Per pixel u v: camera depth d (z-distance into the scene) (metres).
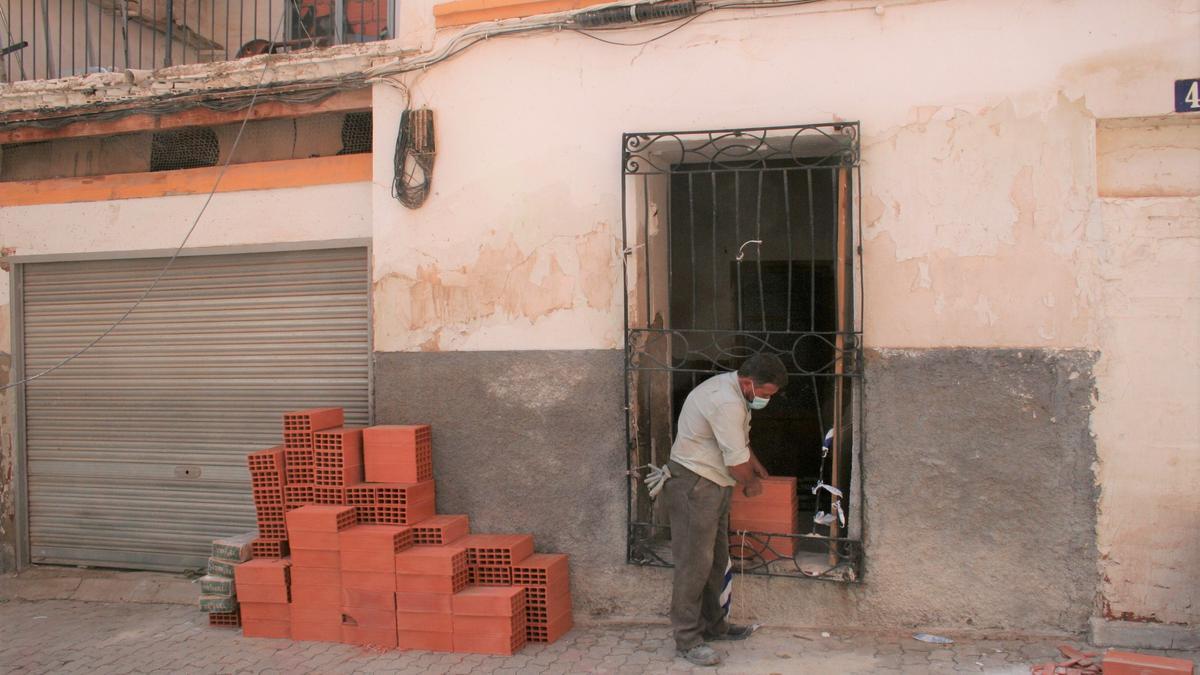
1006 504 4.95
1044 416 4.89
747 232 6.48
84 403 7.02
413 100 5.86
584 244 5.54
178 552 6.81
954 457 5.01
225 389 6.68
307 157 6.80
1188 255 4.74
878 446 5.11
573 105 5.55
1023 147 4.89
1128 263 4.79
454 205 5.77
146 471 6.88
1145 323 4.78
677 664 4.88
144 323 6.86
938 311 5.01
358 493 5.53
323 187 6.39
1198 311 4.73
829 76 5.14
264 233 6.52
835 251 5.20
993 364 4.95
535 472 5.64
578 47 5.54
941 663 4.72
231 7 8.73
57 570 7.02
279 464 5.70
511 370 5.68
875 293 5.09
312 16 8.48
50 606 6.45
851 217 5.13
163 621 5.98
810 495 6.21
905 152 5.04
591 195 5.52
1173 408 4.76
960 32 4.95
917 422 5.05
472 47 5.73
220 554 5.73
